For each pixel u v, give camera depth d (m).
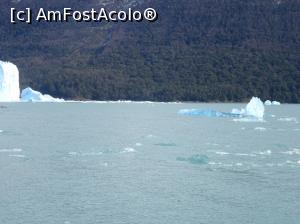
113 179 49.56
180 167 55.19
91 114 139.62
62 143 73.38
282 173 52.28
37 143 73.00
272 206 41.78
